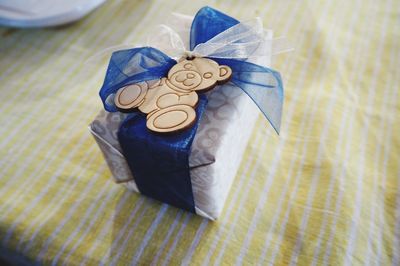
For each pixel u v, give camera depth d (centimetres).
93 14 28
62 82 24
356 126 20
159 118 14
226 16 18
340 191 17
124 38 26
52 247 17
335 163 18
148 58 16
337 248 16
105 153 16
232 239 16
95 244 17
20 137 21
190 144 14
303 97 21
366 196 17
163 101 15
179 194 16
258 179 18
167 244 17
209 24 17
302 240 16
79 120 22
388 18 26
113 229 17
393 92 21
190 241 17
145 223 17
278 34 25
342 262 15
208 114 15
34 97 23
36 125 22
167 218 17
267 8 27
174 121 14
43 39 27
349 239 16
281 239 16
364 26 25
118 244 17
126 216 17
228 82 16
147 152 14
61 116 22
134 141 14
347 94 21
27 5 26
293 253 16
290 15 26
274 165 19
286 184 18
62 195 18
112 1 29
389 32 25
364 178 18
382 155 19
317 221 17
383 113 20
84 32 27
